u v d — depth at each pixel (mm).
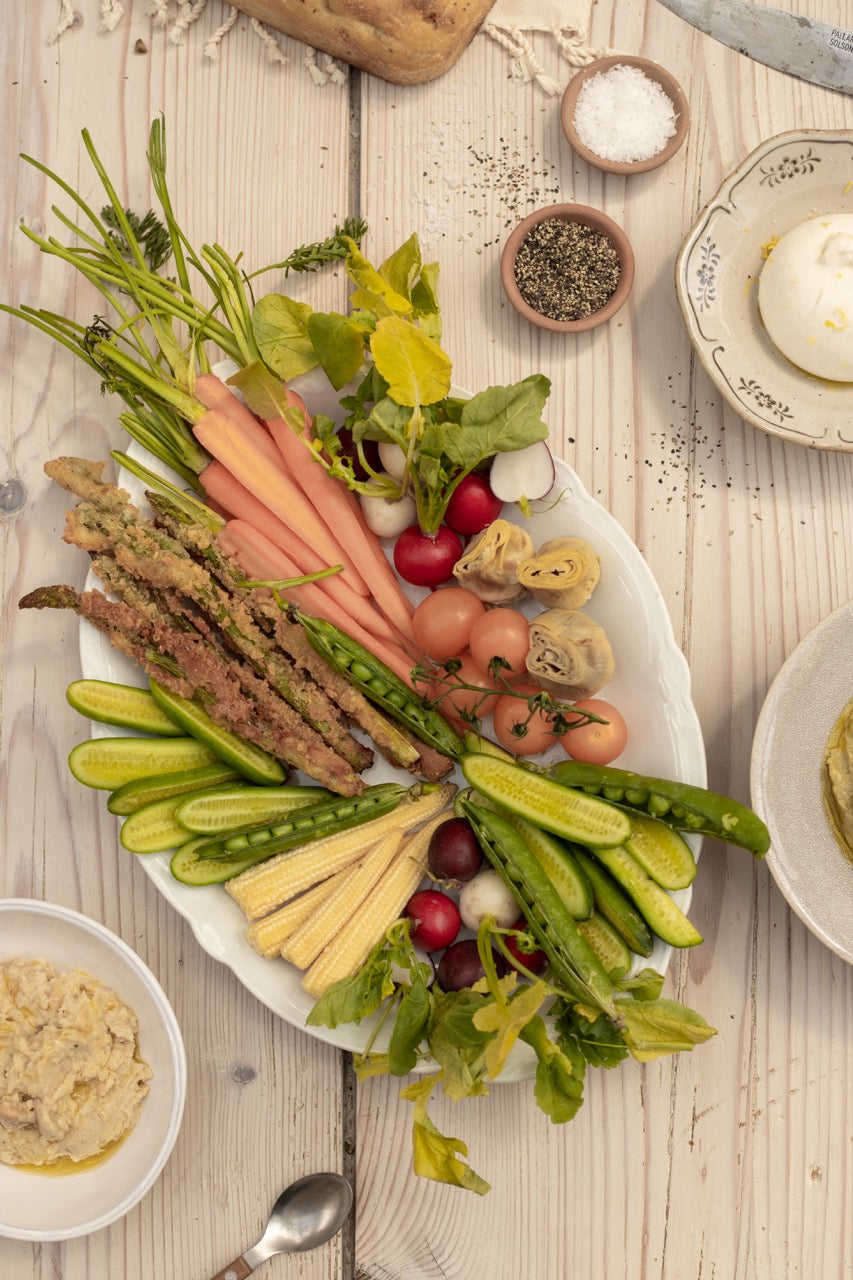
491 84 1550
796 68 1530
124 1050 1412
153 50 1572
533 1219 1473
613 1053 1280
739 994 1473
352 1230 1480
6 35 1582
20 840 1526
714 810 1283
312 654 1421
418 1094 1249
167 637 1384
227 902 1405
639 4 1542
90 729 1529
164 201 1385
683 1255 1465
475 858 1354
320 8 1456
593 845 1302
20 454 1556
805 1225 1457
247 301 1552
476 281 1537
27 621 1542
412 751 1397
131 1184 1409
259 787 1396
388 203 1555
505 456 1384
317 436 1393
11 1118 1399
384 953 1312
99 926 1379
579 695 1373
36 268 1572
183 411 1390
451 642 1389
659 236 1537
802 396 1475
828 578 1507
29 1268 1489
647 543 1518
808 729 1384
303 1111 1485
